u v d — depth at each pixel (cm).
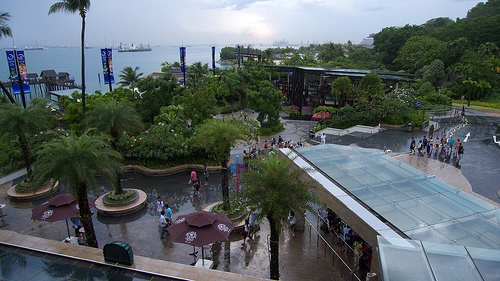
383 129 4244
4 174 2770
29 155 2880
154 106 4681
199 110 3928
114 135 2406
